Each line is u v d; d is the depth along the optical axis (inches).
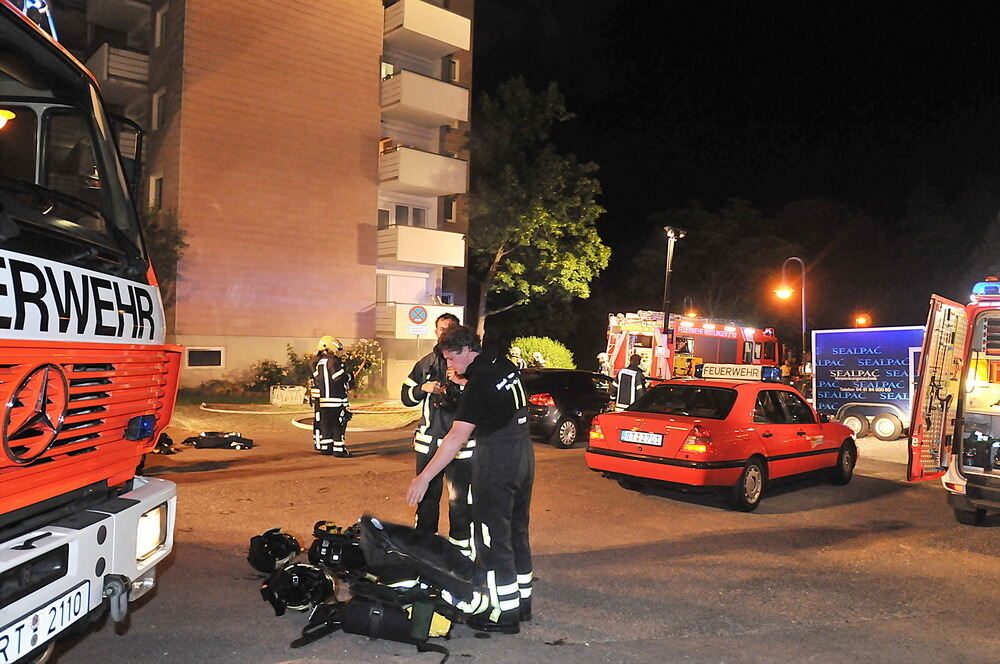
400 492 355.6
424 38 1125.1
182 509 306.7
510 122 1163.9
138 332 149.8
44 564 120.8
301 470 407.8
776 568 258.8
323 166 1002.7
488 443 190.9
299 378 925.2
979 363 344.8
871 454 577.6
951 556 283.3
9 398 111.0
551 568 248.7
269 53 953.5
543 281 1232.2
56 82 149.6
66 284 125.1
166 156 916.0
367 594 182.9
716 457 337.7
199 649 175.6
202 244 904.3
